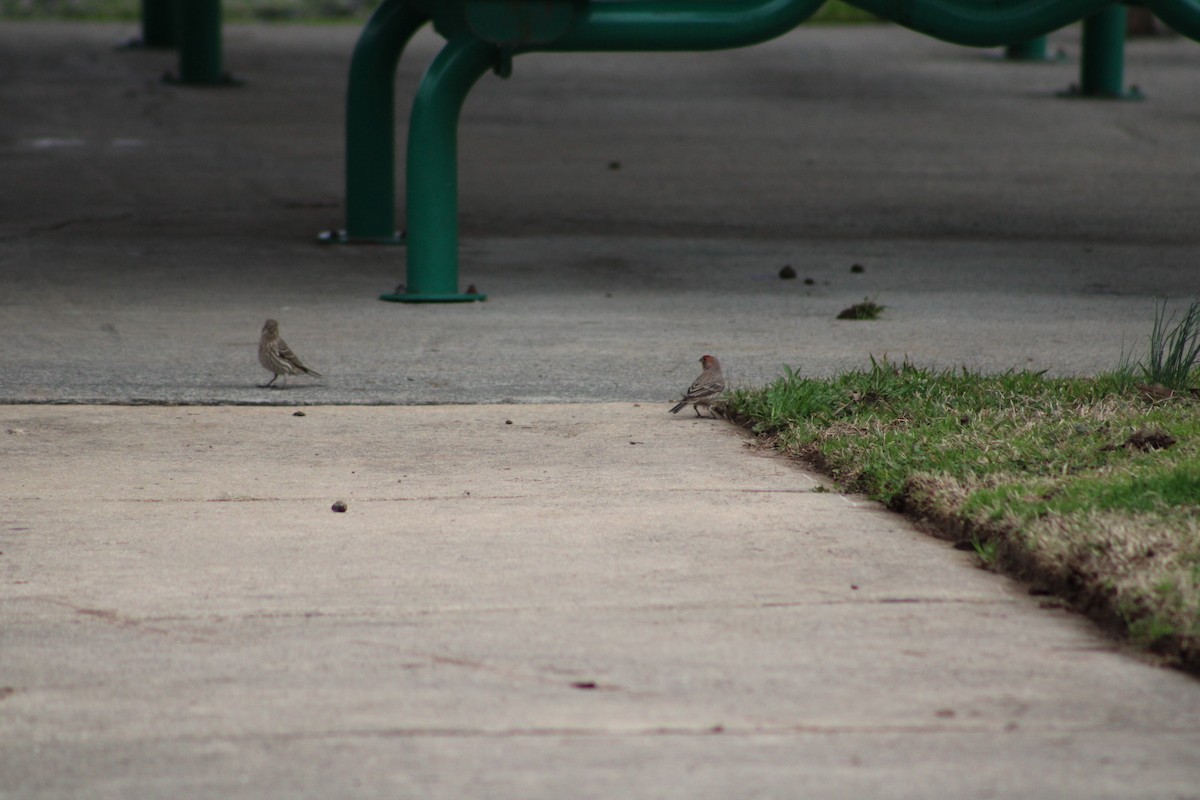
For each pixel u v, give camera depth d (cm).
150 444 1291
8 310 1936
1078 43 6794
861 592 901
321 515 1080
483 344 1747
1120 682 758
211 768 662
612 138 4212
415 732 699
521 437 1319
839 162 3838
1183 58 6144
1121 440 1158
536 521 1059
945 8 2008
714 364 1375
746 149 4050
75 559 974
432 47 5847
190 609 877
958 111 4784
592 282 2250
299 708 729
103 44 6162
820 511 1084
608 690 750
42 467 1212
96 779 651
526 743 686
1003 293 2153
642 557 973
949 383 1407
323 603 887
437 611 871
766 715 717
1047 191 3384
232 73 5397
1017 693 743
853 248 2630
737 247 2634
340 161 3775
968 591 902
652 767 660
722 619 854
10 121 4316
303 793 636
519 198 3234
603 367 1616
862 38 6825
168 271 2288
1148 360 1588
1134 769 657
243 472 1202
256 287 2161
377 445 1291
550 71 5591
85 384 1510
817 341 1770
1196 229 2858
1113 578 853
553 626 844
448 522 1059
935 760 667
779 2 1988
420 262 2045
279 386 1513
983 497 1016
